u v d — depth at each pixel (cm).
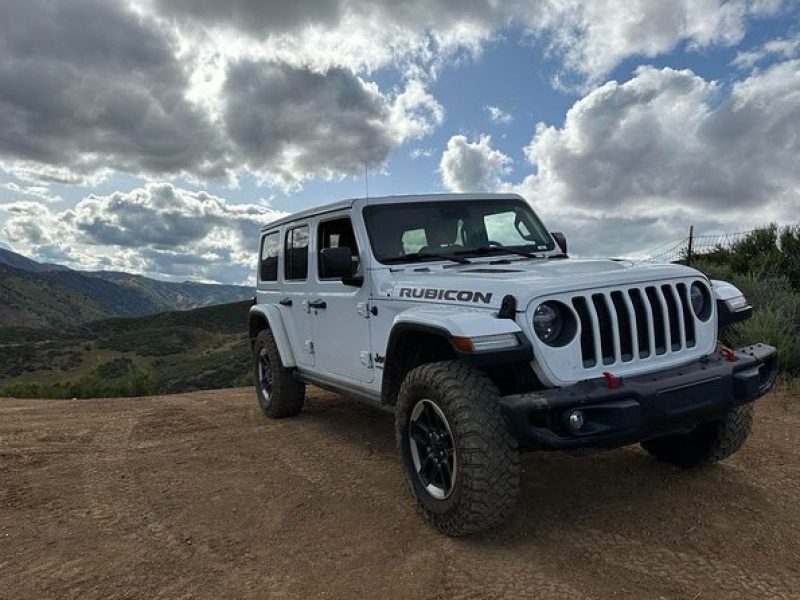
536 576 272
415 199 459
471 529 301
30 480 434
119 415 671
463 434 292
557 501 359
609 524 325
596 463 420
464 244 456
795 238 1005
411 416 339
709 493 359
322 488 401
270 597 264
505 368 317
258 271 656
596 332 304
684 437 392
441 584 268
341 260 397
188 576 285
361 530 331
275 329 575
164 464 470
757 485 370
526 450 312
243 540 324
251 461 470
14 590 276
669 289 331
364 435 530
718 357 336
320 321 498
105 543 325
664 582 265
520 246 475
